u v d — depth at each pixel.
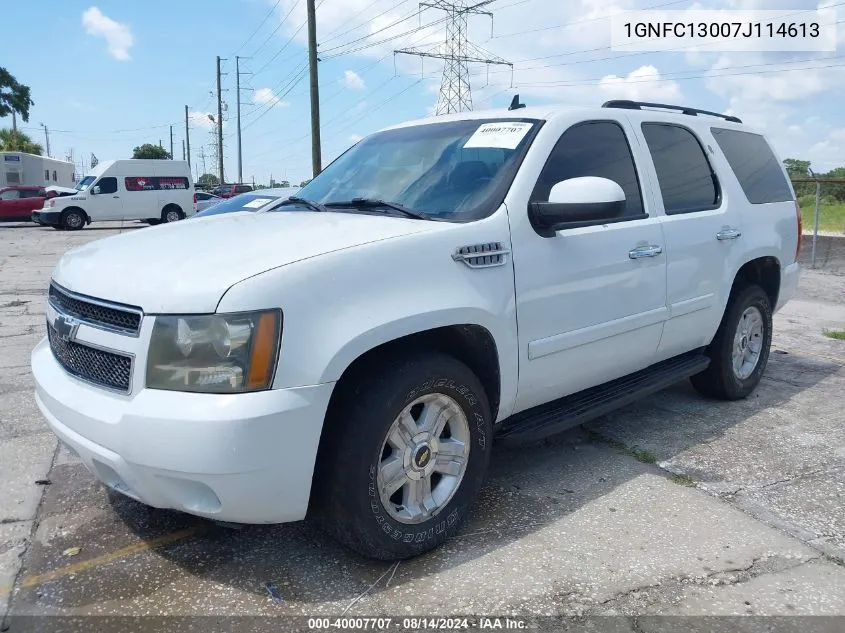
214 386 2.43
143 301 2.55
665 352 4.26
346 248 2.73
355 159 4.20
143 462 2.47
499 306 3.11
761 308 5.06
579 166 3.67
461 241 3.02
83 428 2.66
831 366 6.12
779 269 5.23
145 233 3.36
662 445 4.25
